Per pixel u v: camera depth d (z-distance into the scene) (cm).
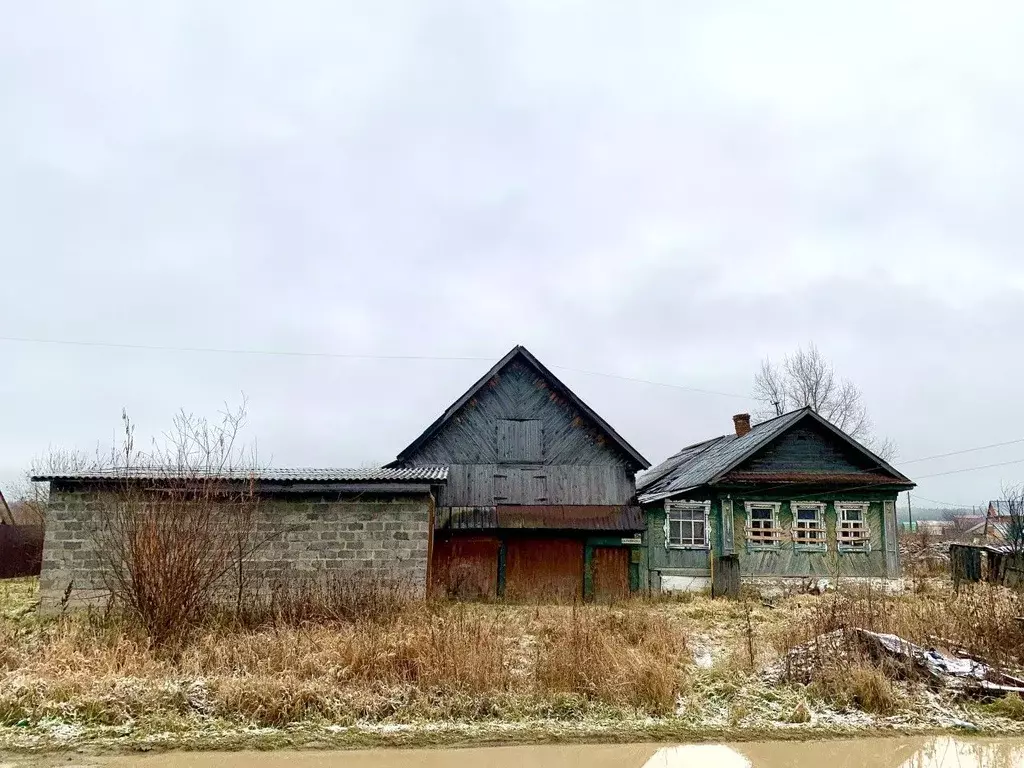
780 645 1128
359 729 813
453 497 2188
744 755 770
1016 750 794
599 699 904
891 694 910
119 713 818
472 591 2058
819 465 2417
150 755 735
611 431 2245
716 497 2380
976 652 1080
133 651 973
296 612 1269
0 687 861
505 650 1045
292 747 762
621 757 756
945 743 811
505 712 860
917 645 1076
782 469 2405
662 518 2430
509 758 746
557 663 959
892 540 2353
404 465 2225
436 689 895
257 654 977
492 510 2145
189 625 1115
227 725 811
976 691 935
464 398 2252
